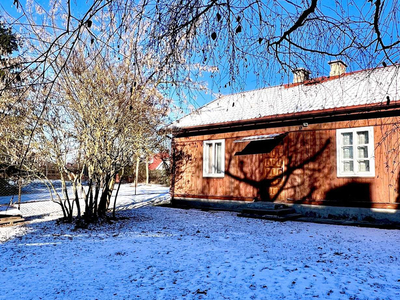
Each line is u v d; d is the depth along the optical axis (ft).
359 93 34.73
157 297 13.98
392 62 11.85
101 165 31.76
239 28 8.84
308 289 14.73
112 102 30.17
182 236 27.25
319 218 36.88
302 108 37.88
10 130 27.66
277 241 25.05
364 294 14.06
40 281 16.06
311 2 9.34
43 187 80.23
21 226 32.83
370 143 34.27
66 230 29.86
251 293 14.37
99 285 15.43
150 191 84.74
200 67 11.19
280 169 41.29
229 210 45.34
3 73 7.93
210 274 16.90
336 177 36.40
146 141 32.45
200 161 49.52
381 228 31.01
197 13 9.26
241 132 45.47
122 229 30.55
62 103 29.68
